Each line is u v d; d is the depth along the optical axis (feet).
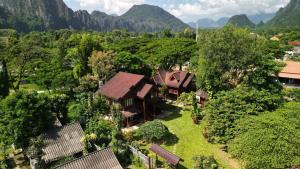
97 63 177.06
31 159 102.99
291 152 90.84
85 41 200.85
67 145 108.99
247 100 124.67
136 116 151.33
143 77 149.28
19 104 106.93
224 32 155.12
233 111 121.08
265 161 89.76
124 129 139.44
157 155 112.68
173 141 126.52
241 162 101.65
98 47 205.87
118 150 109.70
